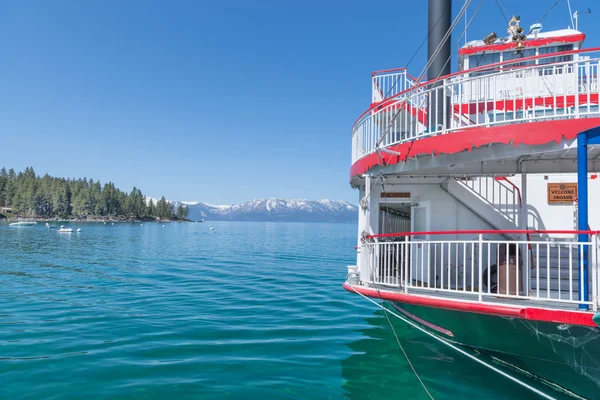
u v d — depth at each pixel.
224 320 12.26
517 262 6.89
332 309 14.08
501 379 7.09
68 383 7.20
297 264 30.56
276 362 8.49
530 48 13.42
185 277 22.52
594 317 5.41
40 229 95.62
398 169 8.94
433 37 10.05
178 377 7.58
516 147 7.41
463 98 12.26
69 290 17.70
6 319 12.14
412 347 9.38
